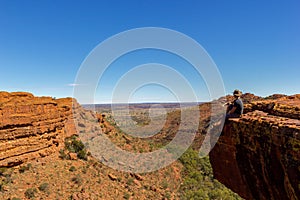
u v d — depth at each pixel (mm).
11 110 27359
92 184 27625
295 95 8602
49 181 24531
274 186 6309
